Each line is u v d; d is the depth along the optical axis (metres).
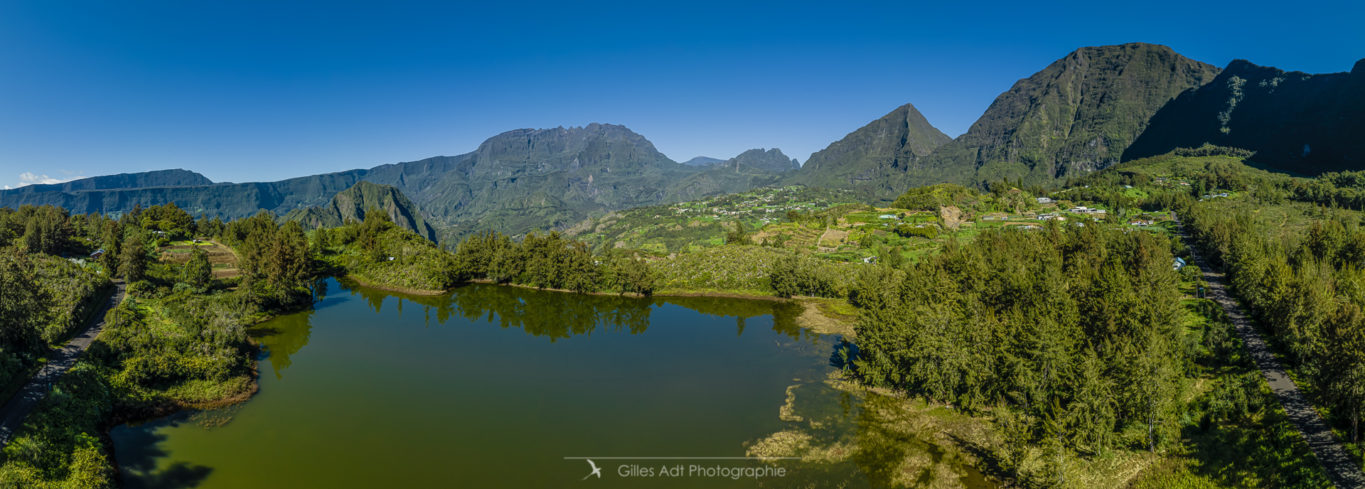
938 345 64.06
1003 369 60.50
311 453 56.59
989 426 59.44
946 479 50.81
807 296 135.12
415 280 146.00
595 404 70.50
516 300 138.25
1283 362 65.88
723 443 59.25
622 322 116.94
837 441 58.59
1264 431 51.22
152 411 62.22
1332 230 111.88
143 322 83.50
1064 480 46.56
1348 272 86.94
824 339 98.50
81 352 68.75
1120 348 56.88
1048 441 51.56
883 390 70.62
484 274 158.25
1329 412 51.88
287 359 87.69
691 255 161.00
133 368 64.31
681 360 88.31
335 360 87.56
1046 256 108.56
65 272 102.31
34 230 142.25
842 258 181.50
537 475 53.12
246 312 107.88
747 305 130.00
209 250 180.62
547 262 148.62
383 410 68.19
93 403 57.56
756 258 151.88
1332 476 43.28
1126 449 52.16
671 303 134.12
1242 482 45.28
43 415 50.91
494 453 57.44
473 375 81.69
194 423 61.94
